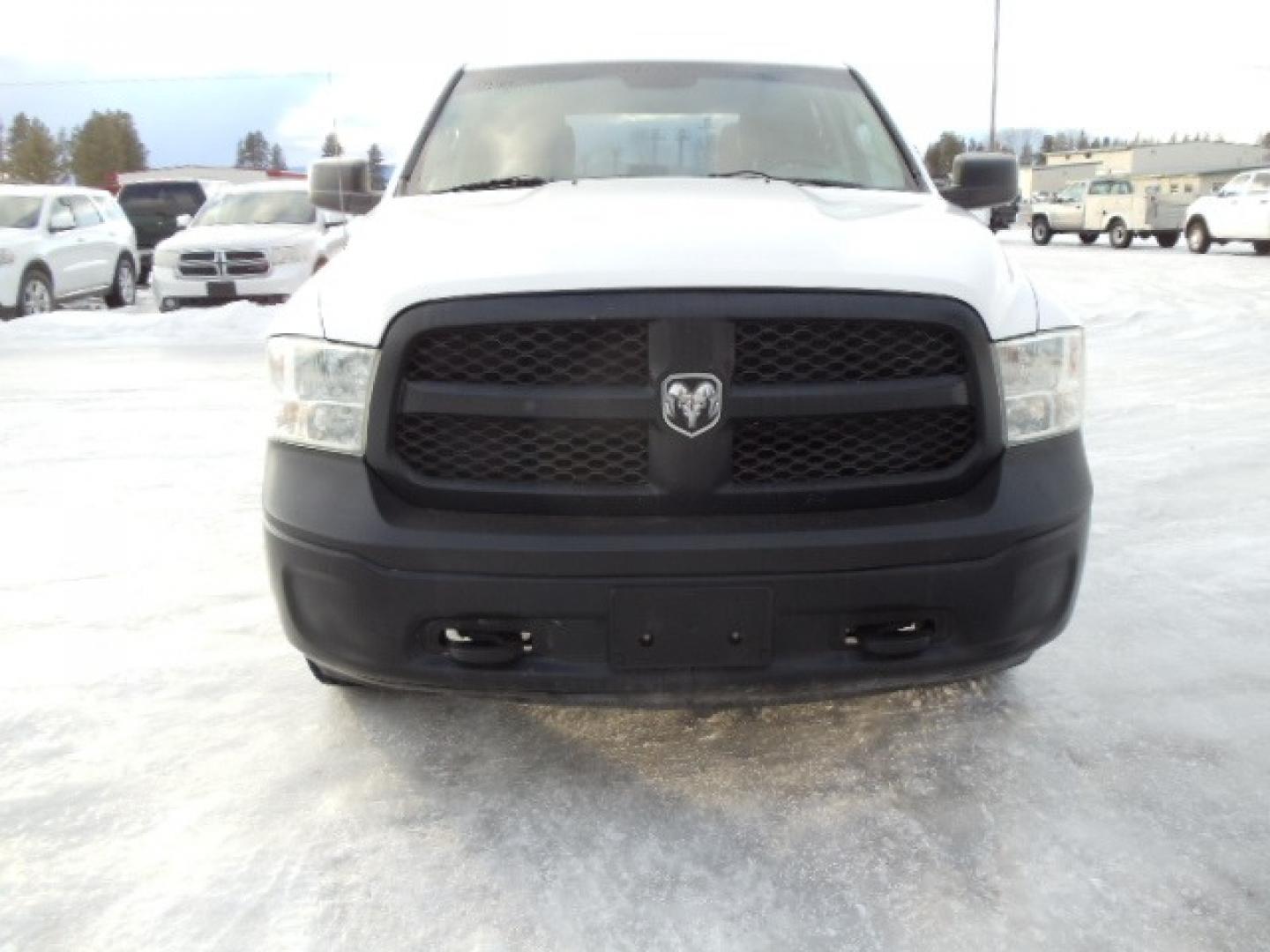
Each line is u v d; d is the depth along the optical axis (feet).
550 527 7.18
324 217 44.60
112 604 11.94
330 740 8.92
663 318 7.02
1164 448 18.57
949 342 7.43
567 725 9.16
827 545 7.11
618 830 7.61
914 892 6.91
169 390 26.23
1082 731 8.91
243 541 14.19
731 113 12.20
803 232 8.00
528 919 6.68
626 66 12.90
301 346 7.72
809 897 6.86
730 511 7.22
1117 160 208.13
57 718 9.29
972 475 7.50
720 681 7.27
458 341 7.29
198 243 41.27
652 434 7.13
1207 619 11.12
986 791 8.05
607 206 9.02
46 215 46.88
